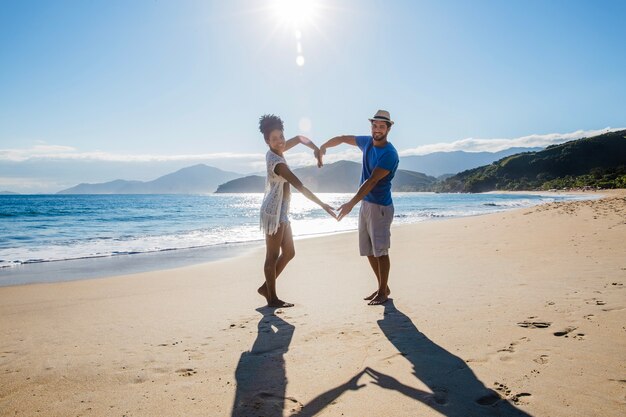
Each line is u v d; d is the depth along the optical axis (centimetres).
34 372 262
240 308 418
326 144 477
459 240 940
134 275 652
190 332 340
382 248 417
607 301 373
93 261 854
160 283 581
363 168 440
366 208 425
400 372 246
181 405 213
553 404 201
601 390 213
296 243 1055
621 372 233
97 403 218
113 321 381
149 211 3409
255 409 207
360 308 400
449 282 497
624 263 552
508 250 736
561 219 1224
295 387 231
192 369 261
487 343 287
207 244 1153
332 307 408
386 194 420
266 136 414
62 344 318
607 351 263
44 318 398
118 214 2908
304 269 650
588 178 10488
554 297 397
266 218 415
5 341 328
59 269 758
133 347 306
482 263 622
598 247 695
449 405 204
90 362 277
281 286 525
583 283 450
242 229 1689
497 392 216
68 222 2130
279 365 264
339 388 228
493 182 13962
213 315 393
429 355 271
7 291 539
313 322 358
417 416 195
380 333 320
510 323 328
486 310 367
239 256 897
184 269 707
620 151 13112
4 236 1409
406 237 1072
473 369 246
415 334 314
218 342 312
